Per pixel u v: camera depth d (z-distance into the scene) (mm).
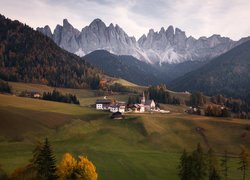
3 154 100250
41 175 62750
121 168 98000
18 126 130500
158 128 151000
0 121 129625
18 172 65000
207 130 152000
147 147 132375
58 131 137875
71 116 165875
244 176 96938
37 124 138750
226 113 193125
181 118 164875
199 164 83688
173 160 112750
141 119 159000
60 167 65125
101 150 118562
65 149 114938
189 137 144250
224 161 100625
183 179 83312
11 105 176750
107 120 163875
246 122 170125
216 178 86812
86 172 65250
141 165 103062
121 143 133625
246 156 97438
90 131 145375
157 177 92500
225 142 140125
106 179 86688
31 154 101562
